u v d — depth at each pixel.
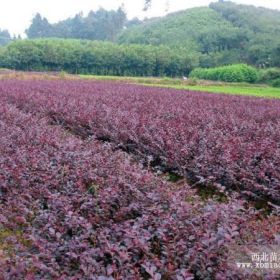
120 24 145.00
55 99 18.89
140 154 10.20
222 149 9.26
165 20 136.38
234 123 13.25
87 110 14.91
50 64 80.94
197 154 9.44
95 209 5.81
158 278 3.88
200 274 4.32
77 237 4.82
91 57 81.31
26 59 78.44
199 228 4.89
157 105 18.05
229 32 108.31
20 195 6.37
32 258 4.39
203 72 75.38
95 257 4.54
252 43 99.31
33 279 4.08
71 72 82.06
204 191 8.58
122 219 5.82
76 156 8.00
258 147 9.47
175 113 15.38
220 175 8.37
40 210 5.72
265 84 65.06
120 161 8.01
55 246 4.73
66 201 5.88
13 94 21.17
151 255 4.51
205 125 12.93
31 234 5.11
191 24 124.88
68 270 4.43
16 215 5.95
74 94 23.05
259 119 15.74
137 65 83.50
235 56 95.75
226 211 5.10
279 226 5.06
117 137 11.41
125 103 18.38
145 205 5.87
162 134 10.58
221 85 56.94
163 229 4.88
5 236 5.86
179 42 110.06
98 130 12.50
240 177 8.33
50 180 6.82
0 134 9.88
